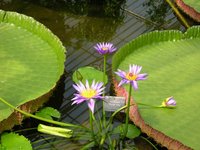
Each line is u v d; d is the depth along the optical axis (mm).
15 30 2426
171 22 2822
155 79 2154
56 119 2014
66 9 2871
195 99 2045
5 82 2057
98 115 2027
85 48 2537
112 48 1899
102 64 2395
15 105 1916
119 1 2982
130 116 1949
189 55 2348
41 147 1855
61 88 2197
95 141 1841
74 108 2082
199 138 1832
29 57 2236
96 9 2895
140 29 2736
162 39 2428
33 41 2354
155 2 3008
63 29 2699
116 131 1903
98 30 2719
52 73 2143
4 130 1851
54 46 2293
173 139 1781
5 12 2459
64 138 1889
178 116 1940
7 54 2246
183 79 2170
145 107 1981
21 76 2102
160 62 2277
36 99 1923
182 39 2469
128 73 1666
